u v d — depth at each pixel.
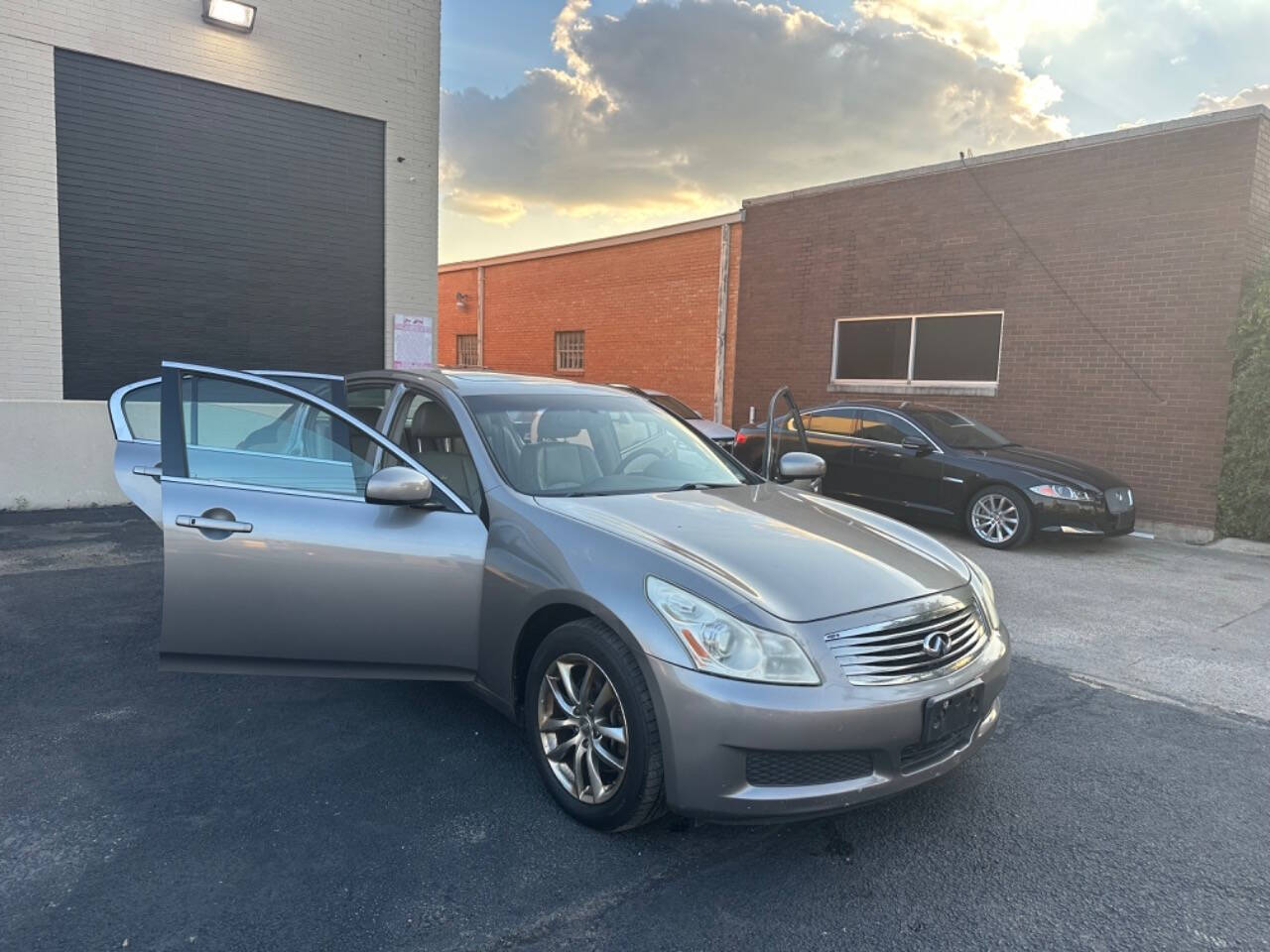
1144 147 9.59
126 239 9.22
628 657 2.73
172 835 2.78
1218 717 4.14
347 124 10.55
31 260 8.67
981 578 3.37
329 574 3.28
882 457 9.12
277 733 3.58
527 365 19.58
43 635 4.68
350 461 3.41
